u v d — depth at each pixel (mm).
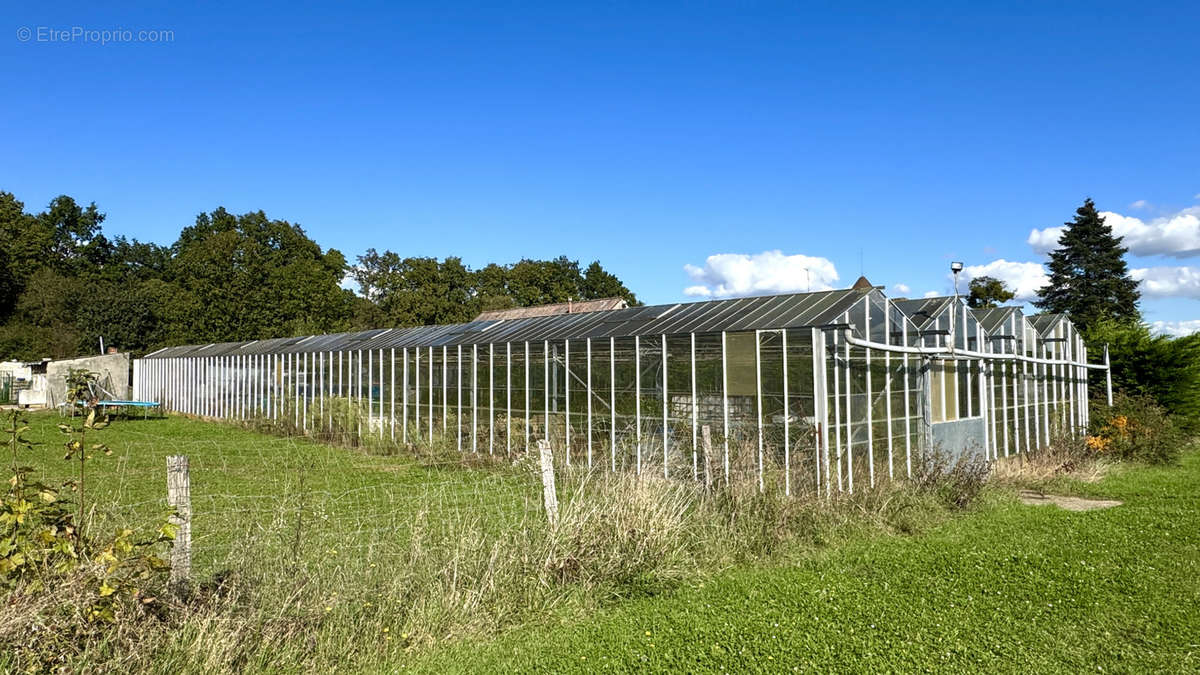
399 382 20109
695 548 8156
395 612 6023
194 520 8531
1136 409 18344
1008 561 8117
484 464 16031
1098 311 45219
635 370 14531
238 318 53156
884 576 7617
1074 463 15406
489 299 69188
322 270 62406
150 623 5090
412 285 65375
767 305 14258
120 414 30281
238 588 5578
